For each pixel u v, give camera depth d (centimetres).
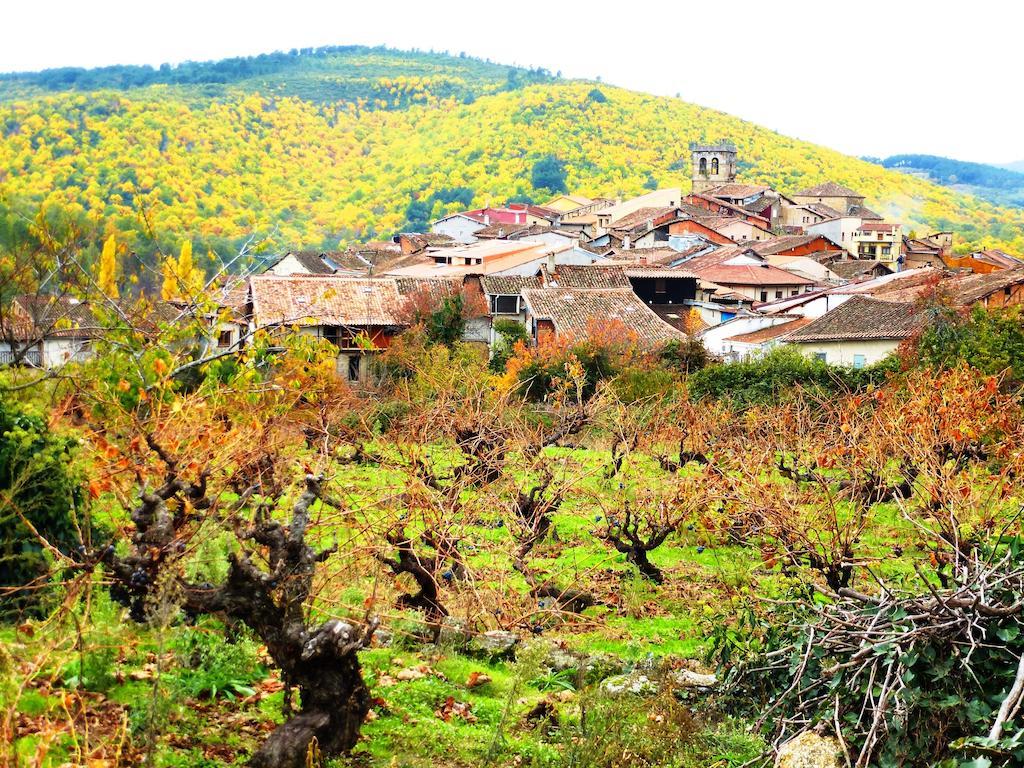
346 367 5684
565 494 2161
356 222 15262
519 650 1248
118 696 963
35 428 1214
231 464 1344
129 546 1184
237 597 891
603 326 5106
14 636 1038
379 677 1146
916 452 1881
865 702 919
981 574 962
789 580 1659
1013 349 3744
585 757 969
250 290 5894
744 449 2247
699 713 1109
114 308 1469
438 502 1498
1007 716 870
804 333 5247
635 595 1653
